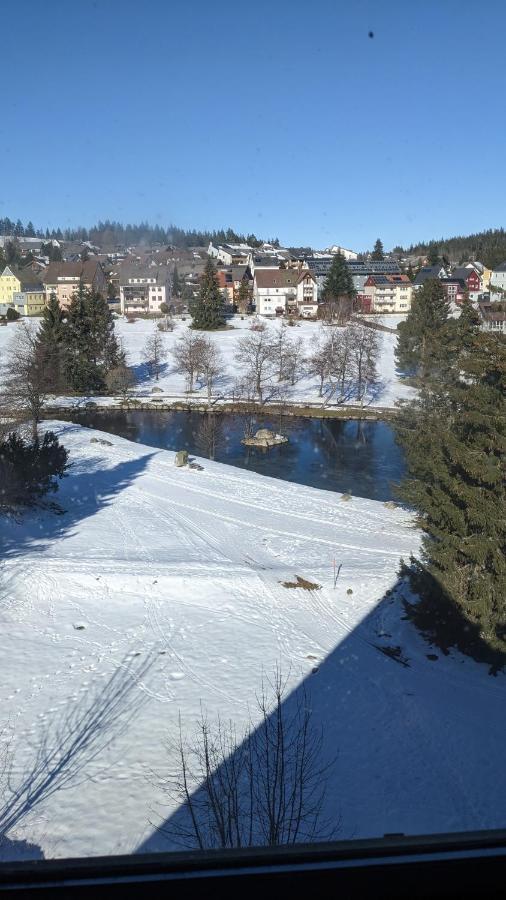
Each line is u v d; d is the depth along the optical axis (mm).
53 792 11414
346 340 59750
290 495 31125
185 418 51219
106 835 10203
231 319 89812
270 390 57281
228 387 59844
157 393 58344
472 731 13984
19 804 11109
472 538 16562
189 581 20750
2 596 19469
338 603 20125
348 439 44188
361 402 53562
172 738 13117
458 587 17000
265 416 51281
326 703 14836
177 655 16781
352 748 13164
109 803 11047
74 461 35906
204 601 19953
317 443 43156
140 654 16797
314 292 98812
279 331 78500
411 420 27375
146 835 10125
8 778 11852
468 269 104188
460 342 25188
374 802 11445
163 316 92312
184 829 10031
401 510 29219
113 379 58031
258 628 18438
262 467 37344
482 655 16406
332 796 11438
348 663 16703
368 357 56781
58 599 19734
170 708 14320
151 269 101688
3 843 10008
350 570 22453
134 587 20469
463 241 179250
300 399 55438
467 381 24172
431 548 18125
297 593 20578
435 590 17281
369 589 21031
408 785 12047
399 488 24875
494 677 16297
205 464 36438
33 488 26688
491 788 12102
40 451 27547
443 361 26391
